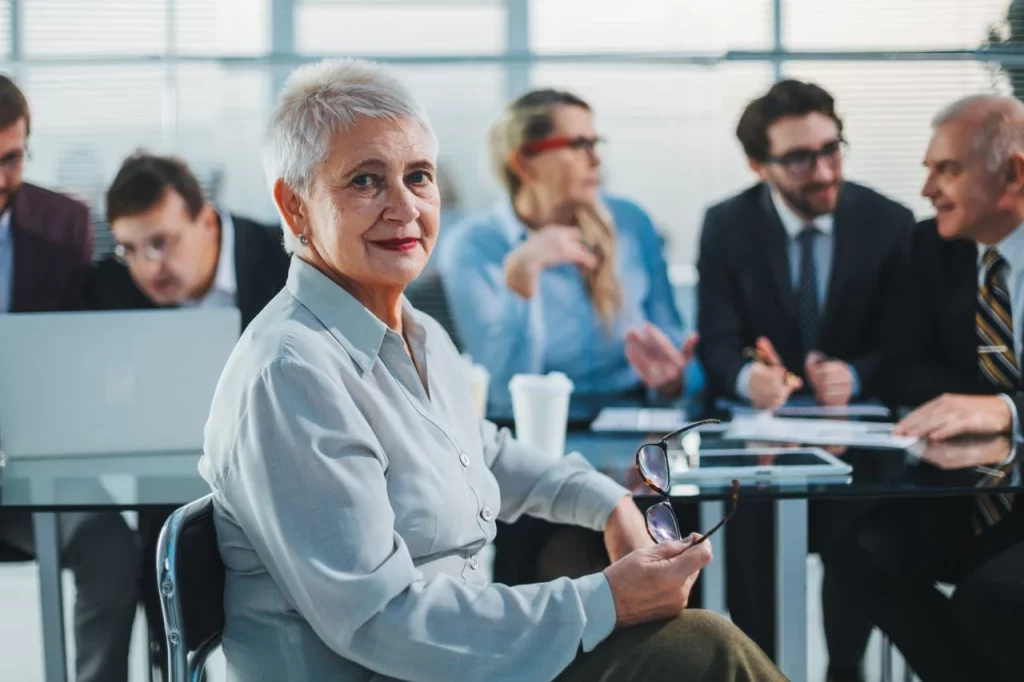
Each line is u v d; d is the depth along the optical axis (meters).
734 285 2.44
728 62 3.42
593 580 1.13
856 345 2.38
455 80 3.72
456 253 2.76
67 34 3.46
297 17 3.69
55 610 1.65
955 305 2.14
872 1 3.43
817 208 2.34
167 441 1.82
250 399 1.11
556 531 1.93
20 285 2.30
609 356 2.66
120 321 1.79
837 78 3.45
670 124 3.78
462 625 1.07
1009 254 2.07
